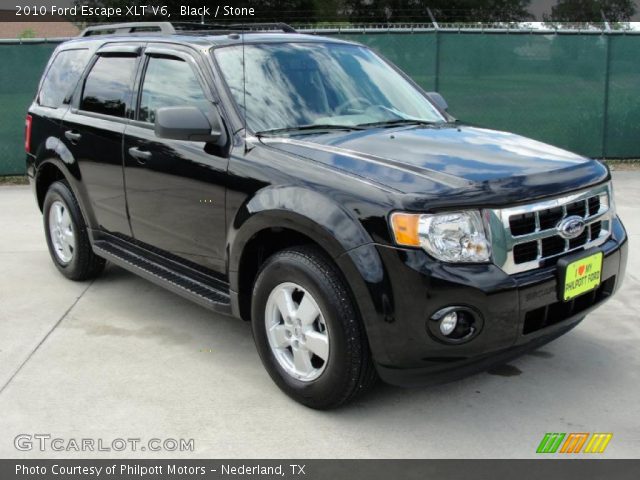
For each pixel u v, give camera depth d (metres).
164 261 4.35
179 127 3.55
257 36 4.35
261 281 3.45
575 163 3.41
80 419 3.35
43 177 5.52
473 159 3.32
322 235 3.06
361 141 3.57
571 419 3.30
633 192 8.56
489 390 3.59
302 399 3.38
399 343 2.94
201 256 3.96
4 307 4.88
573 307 3.29
